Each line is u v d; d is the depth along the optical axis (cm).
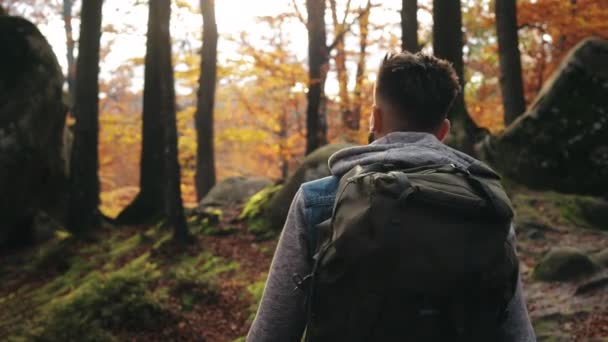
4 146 1107
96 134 1145
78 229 1099
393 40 1739
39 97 1178
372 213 112
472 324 113
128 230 1139
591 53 1017
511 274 117
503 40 1286
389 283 110
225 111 2172
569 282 602
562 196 916
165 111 947
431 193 113
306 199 130
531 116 1010
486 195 115
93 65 1134
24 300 859
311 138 1265
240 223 1002
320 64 1288
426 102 130
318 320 118
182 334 611
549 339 498
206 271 817
